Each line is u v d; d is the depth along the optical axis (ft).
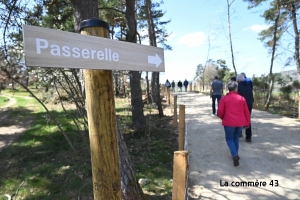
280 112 35.53
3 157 20.38
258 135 19.98
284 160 14.47
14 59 12.21
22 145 23.21
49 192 13.71
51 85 18.13
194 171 13.34
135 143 20.43
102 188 4.79
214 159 15.01
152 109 37.60
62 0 16.89
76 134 24.99
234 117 13.75
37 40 3.26
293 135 19.61
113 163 4.85
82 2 9.80
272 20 44.52
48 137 24.77
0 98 62.95
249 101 17.75
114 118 4.95
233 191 11.11
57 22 18.37
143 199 10.51
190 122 26.14
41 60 3.28
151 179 13.37
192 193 11.05
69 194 13.16
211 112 32.01
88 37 3.89
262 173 12.88
